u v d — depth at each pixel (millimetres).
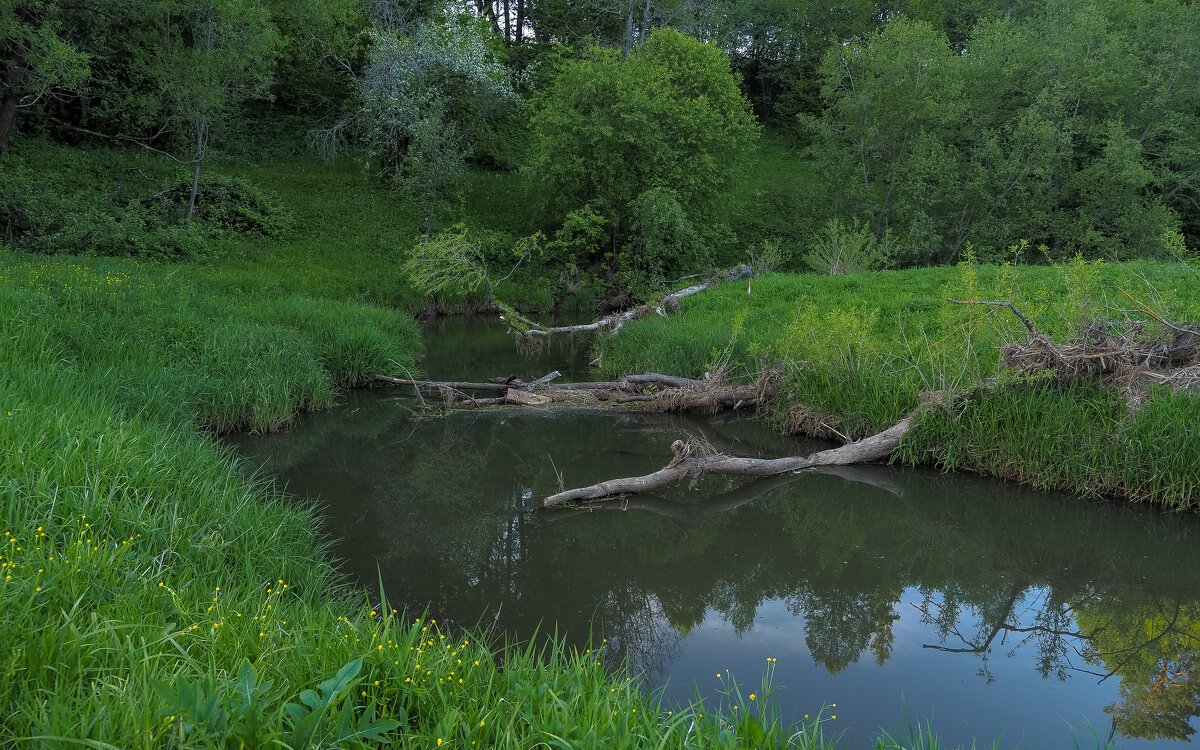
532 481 8781
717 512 7922
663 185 25500
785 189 36688
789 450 10008
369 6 29297
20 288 10531
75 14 20109
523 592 6008
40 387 6785
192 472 6152
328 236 25125
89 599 3445
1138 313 9711
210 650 3076
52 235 17797
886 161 30438
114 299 11211
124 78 23656
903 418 9539
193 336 11023
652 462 9484
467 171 30312
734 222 33406
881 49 29750
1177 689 4820
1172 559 6801
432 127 25734
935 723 4430
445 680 3213
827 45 42938
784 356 11703
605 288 26000
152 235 19969
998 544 7145
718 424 11297
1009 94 30969
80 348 9594
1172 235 11086
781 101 43969
